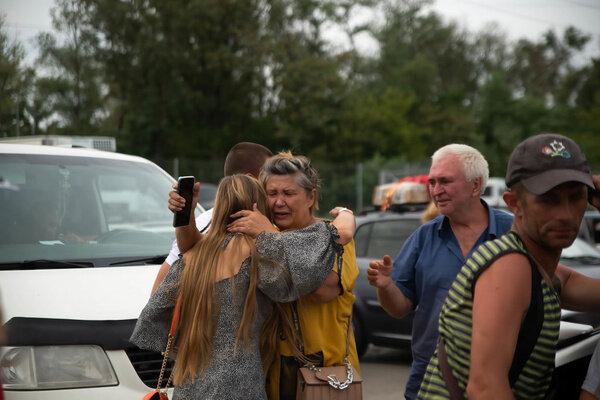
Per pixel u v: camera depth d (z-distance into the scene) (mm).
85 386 2941
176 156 36312
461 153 2939
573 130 43781
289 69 37844
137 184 4586
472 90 59031
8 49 16312
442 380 1883
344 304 2629
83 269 3488
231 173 3309
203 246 2488
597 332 2424
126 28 34000
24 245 3701
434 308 2936
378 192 8711
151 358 3094
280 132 37688
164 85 36000
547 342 1771
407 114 45094
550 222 1755
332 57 42594
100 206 4250
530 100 44938
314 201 2723
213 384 2336
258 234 2467
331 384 2469
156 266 3688
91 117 32375
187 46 36688
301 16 43750
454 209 2926
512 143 42812
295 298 2434
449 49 58781
